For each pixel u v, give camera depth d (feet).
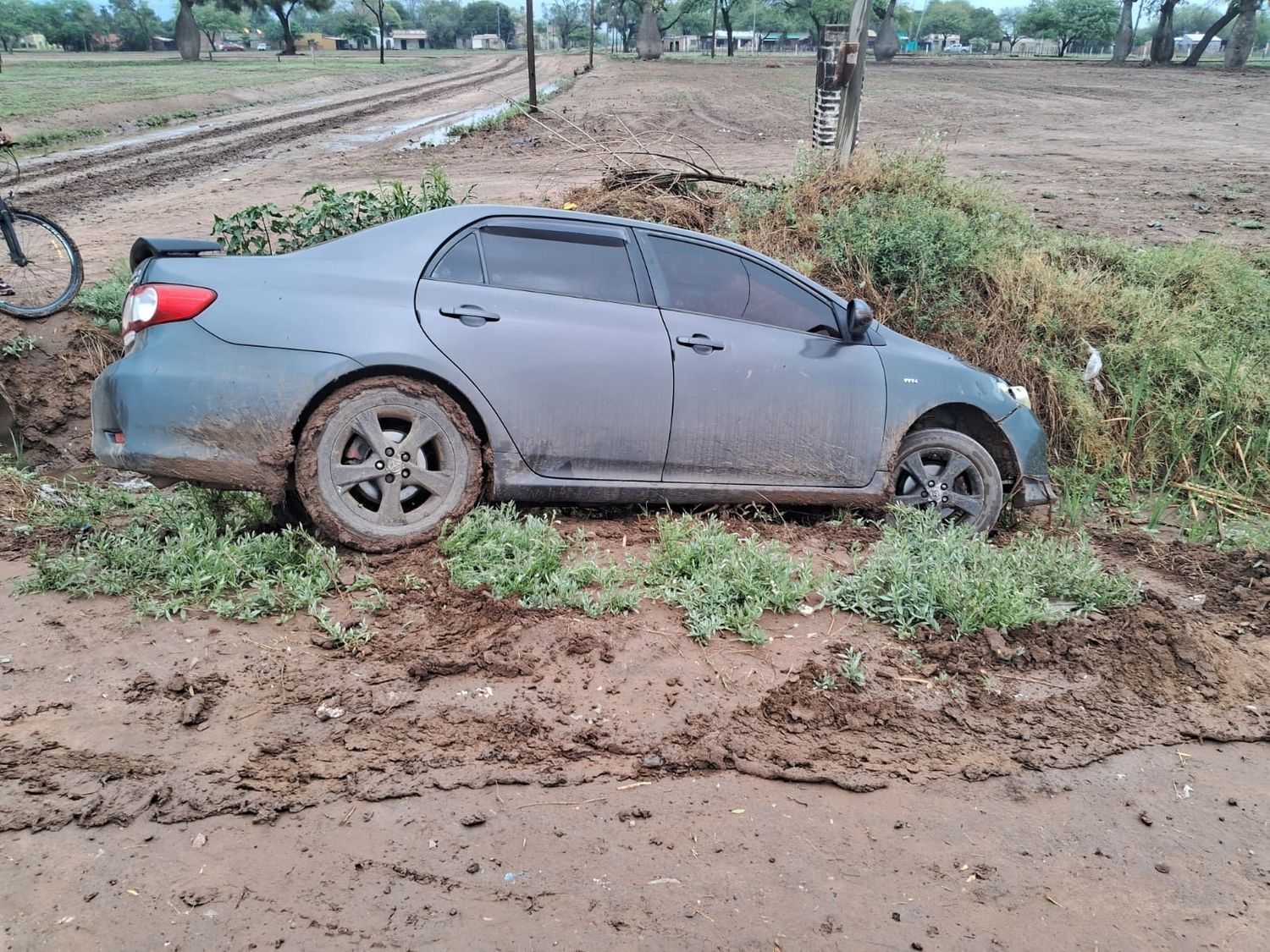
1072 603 15.37
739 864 9.70
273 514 16.14
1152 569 18.44
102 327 26.00
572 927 8.75
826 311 17.92
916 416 18.11
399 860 9.43
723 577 14.89
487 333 15.55
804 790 10.98
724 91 134.10
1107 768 11.81
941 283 27.20
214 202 48.67
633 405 16.33
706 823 10.27
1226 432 23.75
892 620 14.57
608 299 16.49
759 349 17.03
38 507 17.70
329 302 14.90
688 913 9.00
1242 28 180.24
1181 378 25.41
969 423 19.56
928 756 11.76
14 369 24.47
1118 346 25.84
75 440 24.63
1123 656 14.10
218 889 8.92
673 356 16.48
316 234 28.04
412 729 11.44
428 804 10.26
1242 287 29.55
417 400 15.20
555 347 15.87
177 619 13.43
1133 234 37.58
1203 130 79.10
